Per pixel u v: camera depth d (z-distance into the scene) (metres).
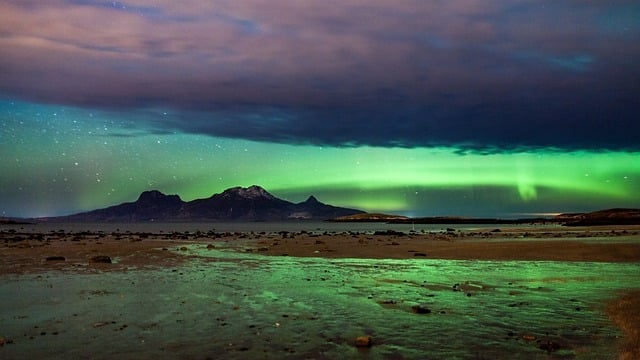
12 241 45.53
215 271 22.53
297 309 13.55
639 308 13.18
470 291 16.36
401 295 15.71
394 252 32.19
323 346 9.94
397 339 10.41
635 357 8.98
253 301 14.77
